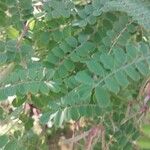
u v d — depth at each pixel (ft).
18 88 1.41
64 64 1.57
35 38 1.78
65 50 1.57
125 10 1.44
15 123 1.76
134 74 1.29
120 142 1.63
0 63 1.55
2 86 1.42
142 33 1.66
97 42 1.64
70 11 1.68
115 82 1.27
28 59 1.61
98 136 1.75
